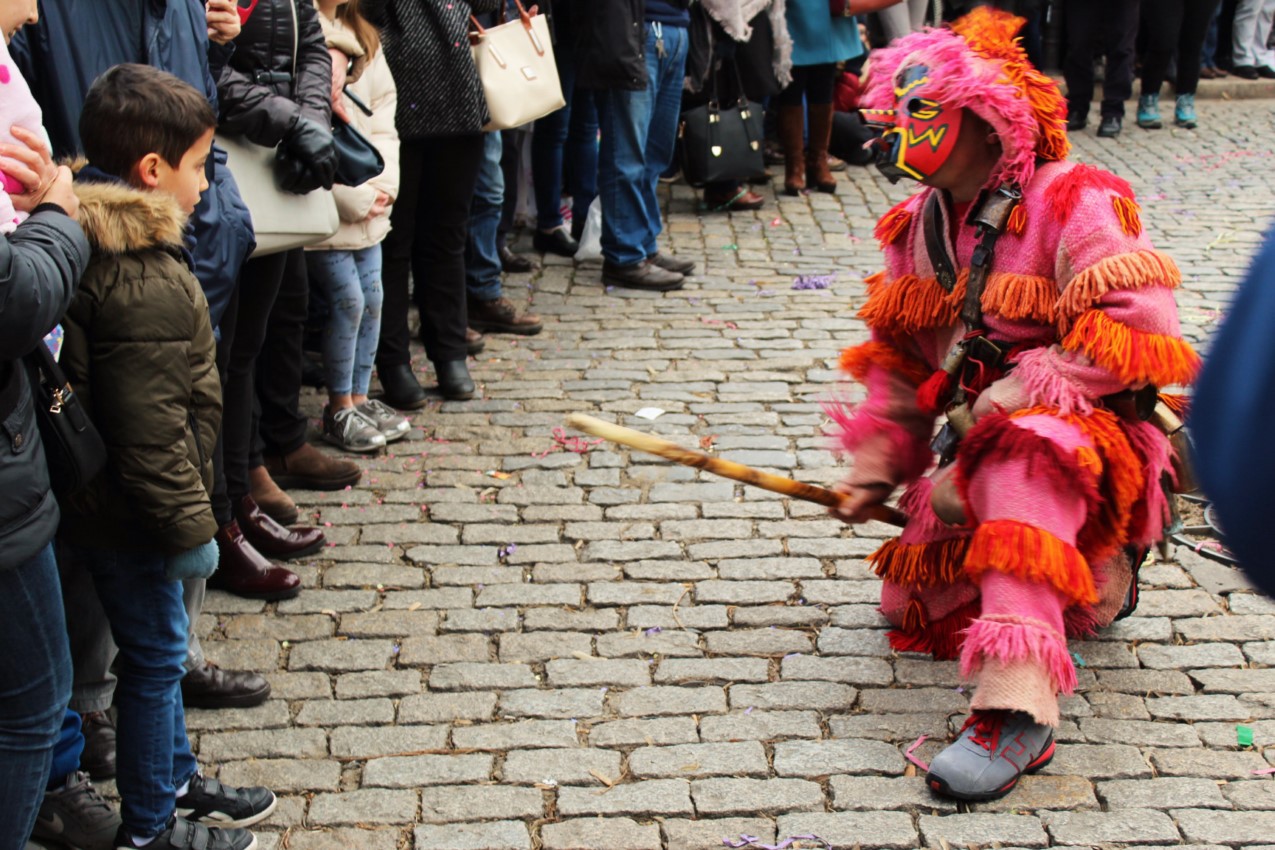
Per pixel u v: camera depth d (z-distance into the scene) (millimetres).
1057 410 2885
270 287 3666
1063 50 11195
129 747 2553
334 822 2820
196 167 2633
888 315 3207
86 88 2914
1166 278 2801
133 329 2297
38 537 2098
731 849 2727
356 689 3283
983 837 2752
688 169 7520
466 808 2855
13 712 2203
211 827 2703
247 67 3646
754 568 3826
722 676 3316
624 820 2816
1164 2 9352
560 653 3424
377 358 4965
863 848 2729
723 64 7539
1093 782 2926
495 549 3953
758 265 6809
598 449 4625
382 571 3828
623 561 3873
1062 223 2850
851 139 8633
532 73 4969
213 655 3410
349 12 4176
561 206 7312
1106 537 2967
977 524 2984
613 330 5871
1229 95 10844
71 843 2678
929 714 3160
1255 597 3645
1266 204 7758
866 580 3766
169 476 2350
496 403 5062
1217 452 1075
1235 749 3033
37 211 2135
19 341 1975
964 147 2928
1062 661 2832
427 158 4836
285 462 4320
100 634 2793
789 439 4734
